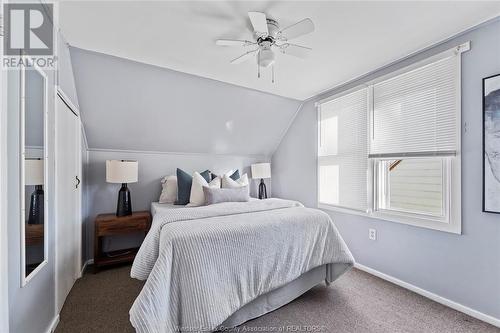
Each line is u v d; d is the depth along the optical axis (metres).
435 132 2.04
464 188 1.86
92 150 2.99
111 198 3.08
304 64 2.42
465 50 1.84
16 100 1.13
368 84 2.61
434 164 2.11
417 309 1.89
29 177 1.27
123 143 3.11
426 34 1.89
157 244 1.62
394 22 1.73
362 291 2.18
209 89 2.95
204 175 3.34
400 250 2.31
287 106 3.62
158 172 3.42
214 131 3.50
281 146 4.18
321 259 2.04
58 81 1.78
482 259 1.76
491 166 1.70
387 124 2.42
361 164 2.70
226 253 1.59
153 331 1.23
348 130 2.88
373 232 2.57
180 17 1.67
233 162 4.07
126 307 1.91
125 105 2.72
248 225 1.75
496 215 1.69
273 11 1.61
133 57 2.29
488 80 1.72
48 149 1.54
